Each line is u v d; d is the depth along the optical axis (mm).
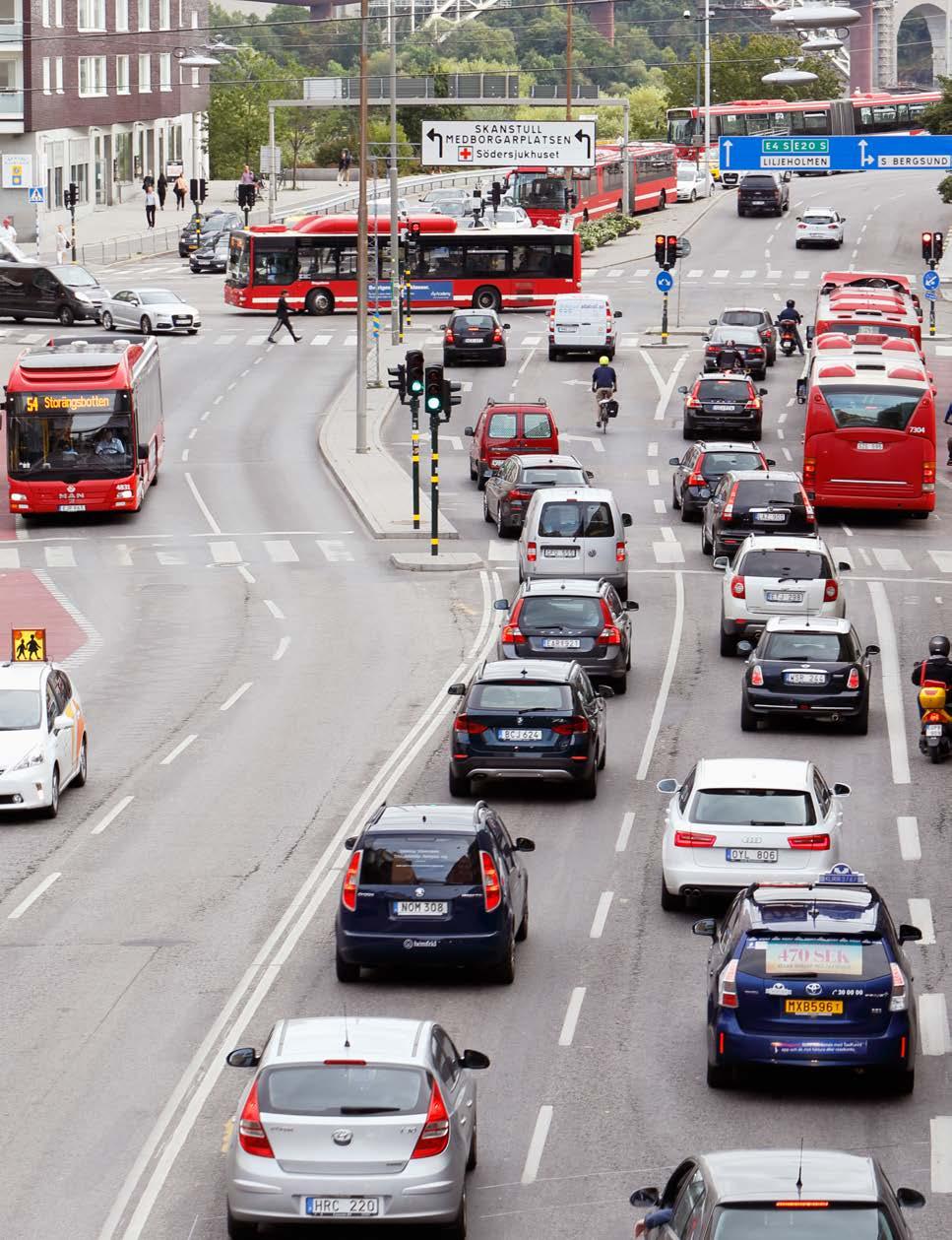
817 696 92938
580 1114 49656
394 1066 39594
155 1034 55719
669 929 65688
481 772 80625
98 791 84938
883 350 156250
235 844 76125
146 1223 43188
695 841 65812
